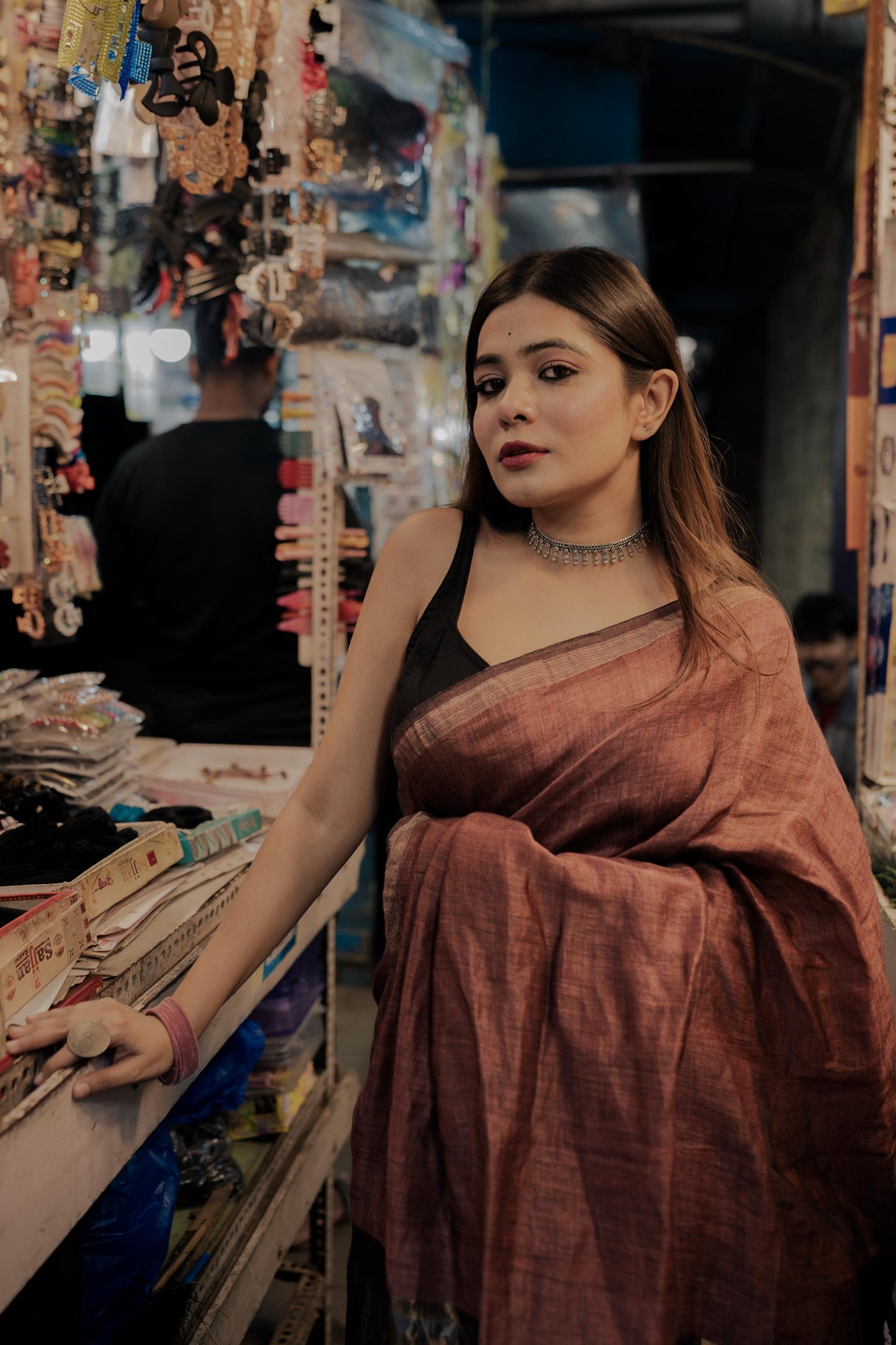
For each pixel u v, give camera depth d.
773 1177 1.00
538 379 1.09
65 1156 0.99
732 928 1.05
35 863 1.22
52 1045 1.00
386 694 1.21
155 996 1.18
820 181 6.70
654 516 1.21
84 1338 1.34
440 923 1.03
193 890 1.38
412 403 2.22
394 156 2.11
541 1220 0.96
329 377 1.94
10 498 1.56
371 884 3.78
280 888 1.17
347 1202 2.43
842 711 3.55
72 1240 1.19
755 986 1.06
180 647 2.32
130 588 2.43
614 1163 0.96
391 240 2.10
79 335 1.67
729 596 1.17
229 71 1.51
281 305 1.82
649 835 1.09
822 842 1.08
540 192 5.09
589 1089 0.98
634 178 5.26
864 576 1.81
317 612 1.98
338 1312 2.09
